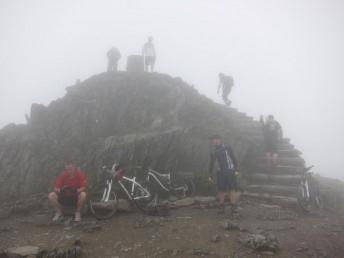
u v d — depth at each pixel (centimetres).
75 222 853
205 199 1079
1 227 816
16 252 628
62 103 1477
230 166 946
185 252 650
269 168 1312
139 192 1007
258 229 803
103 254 640
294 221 921
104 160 1173
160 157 1230
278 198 1116
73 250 625
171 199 1087
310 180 1195
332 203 1266
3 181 1150
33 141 1262
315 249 700
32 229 802
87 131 1366
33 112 1425
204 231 775
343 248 730
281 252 665
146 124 1409
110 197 982
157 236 740
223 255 638
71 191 878
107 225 827
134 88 1552
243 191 1198
